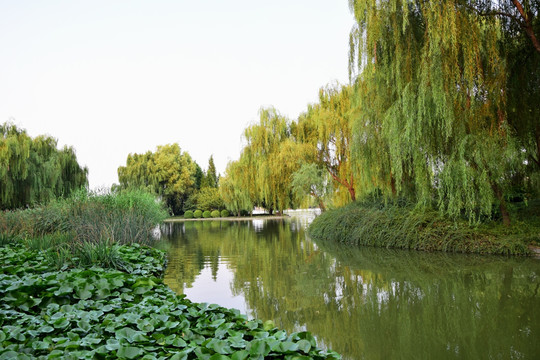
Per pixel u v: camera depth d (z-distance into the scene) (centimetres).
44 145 2302
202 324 326
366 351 378
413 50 907
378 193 1364
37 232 1046
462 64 855
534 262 793
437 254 945
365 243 1173
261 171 1870
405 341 402
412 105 869
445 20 795
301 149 1730
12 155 1956
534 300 532
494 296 559
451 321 459
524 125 930
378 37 927
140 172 4178
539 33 890
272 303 547
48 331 297
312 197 1819
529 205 1175
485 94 864
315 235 1481
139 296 438
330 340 409
